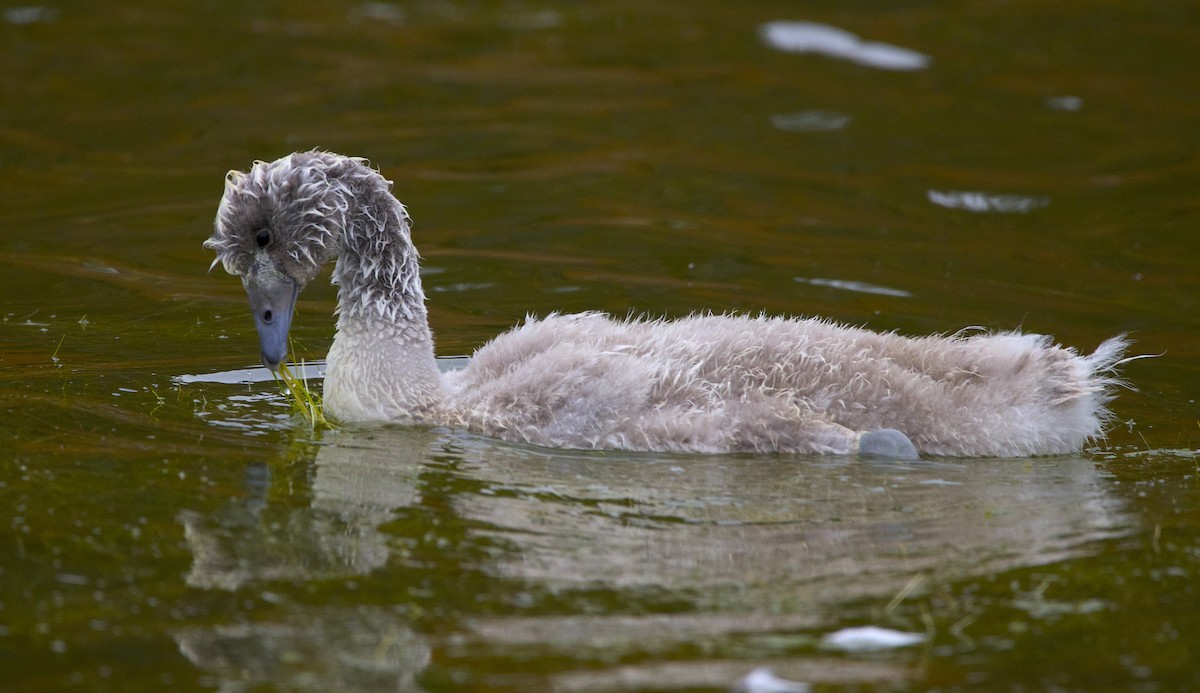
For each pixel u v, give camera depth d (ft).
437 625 28.07
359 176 43.14
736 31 95.66
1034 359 40.63
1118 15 98.43
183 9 98.48
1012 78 87.45
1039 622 28.45
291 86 84.53
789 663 26.71
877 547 32.27
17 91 81.76
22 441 38.04
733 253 61.26
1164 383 46.78
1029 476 37.63
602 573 30.71
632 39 94.27
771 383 40.29
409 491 35.60
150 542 31.58
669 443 39.40
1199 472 38.04
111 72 85.76
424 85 85.71
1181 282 58.49
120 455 37.37
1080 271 59.93
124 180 69.97
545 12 100.07
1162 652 27.25
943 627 28.25
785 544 32.42
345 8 100.07
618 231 64.18
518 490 35.94
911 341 42.34
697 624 28.25
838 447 38.99
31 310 52.42
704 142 77.41
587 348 41.52
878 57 91.20
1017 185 71.56
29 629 27.48
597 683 25.80
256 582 29.78
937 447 39.73
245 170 70.79
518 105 82.74
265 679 25.86
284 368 43.09
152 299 54.49
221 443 38.99
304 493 35.14
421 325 43.47
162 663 26.37
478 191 69.26
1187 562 31.30
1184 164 74.23
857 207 68.33
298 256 42.27
